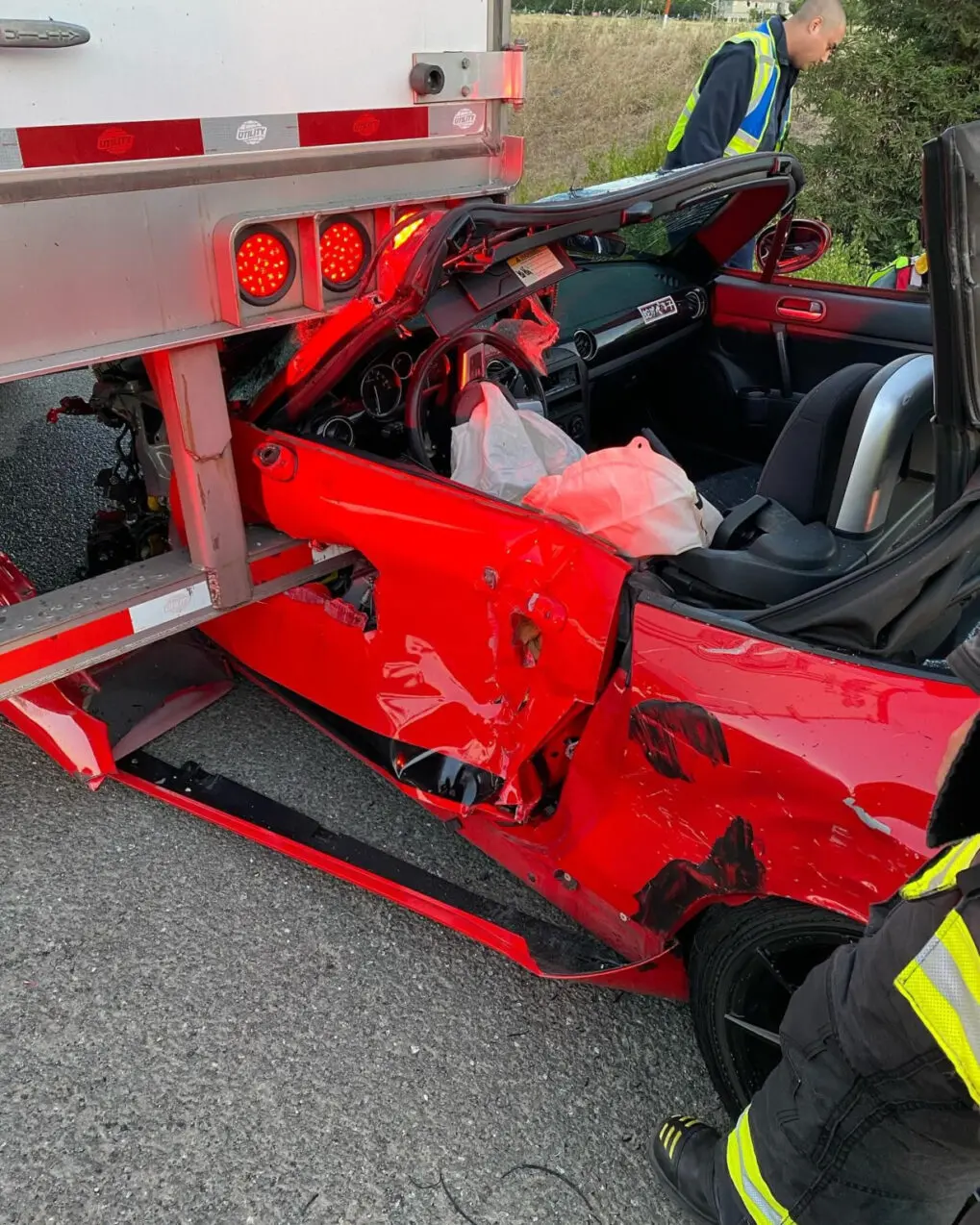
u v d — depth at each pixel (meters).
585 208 2.05
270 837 2.53
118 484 3.13
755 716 1.62
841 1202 1.43
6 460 4.47
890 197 8.44
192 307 2.10
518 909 2.46
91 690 2.80
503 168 2.73
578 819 2.00
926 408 1.81
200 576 2.37
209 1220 1.80
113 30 1.79
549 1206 1.85
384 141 2.37
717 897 1.75
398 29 2.31
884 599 1.50
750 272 3.41
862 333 3.17
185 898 2.47
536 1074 2.09
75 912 2.41
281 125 2.13
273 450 2.33
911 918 1.27
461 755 2.22
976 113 8.01
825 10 4.20
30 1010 2.16
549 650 1.93
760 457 3.56
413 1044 2.14
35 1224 1.78
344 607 2.49
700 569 1.87
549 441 2.37
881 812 1.49
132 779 2.71
